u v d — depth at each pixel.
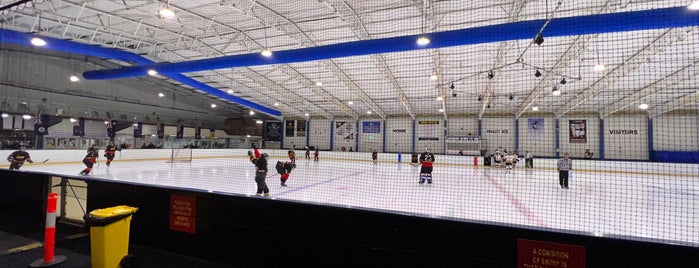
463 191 8.61
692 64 10.16
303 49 9.36
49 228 2.84
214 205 3.10
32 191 4.11
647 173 13.72
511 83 14.10
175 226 3.24
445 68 12.51
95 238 2.65
